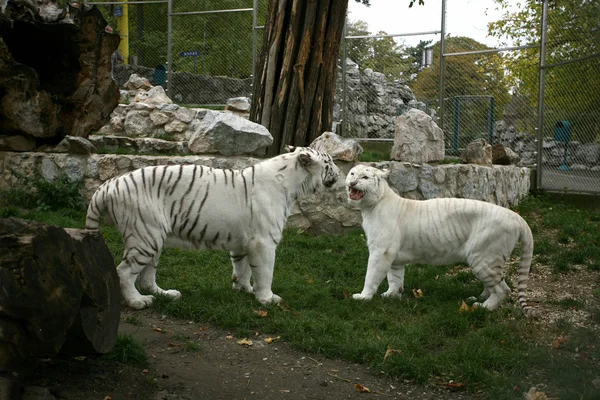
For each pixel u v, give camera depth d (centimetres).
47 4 958
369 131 1592
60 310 338
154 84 1941
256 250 586
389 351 487
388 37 1495
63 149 1008
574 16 1266
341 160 946
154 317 560
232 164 969
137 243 557
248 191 584
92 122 1048
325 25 1084
